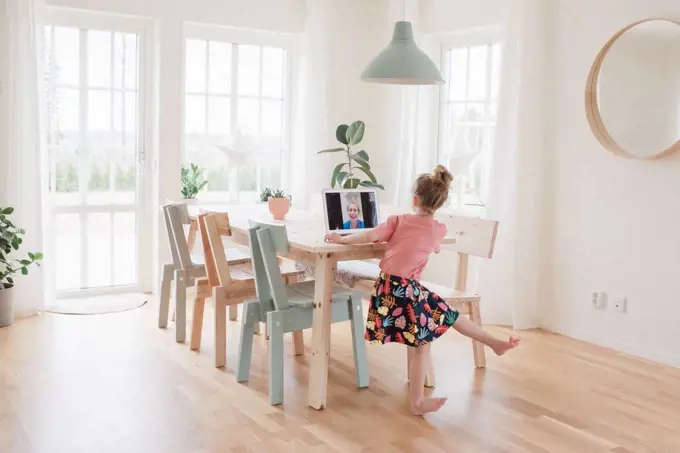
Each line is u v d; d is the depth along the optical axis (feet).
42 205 15.10
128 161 16.75
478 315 11.88
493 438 9.29
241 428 9.43
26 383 10.91
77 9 15.43
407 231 10.07
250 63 17.87
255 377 11.51
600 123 13.53
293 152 18.49
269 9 17.46
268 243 10.37
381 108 18.42
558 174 14.55
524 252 14.83
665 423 9.95
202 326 14.10
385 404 10.45
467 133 16.98
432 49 17.31
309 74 17.70
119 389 10.77
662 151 12.48
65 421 9.50
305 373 11.76
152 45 16.56
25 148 14.62
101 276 16.79
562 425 9.78
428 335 9.93
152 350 12.80
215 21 16.81
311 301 10.68
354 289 11.98
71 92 15.98
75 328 14.08
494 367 12.32
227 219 12.00
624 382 11.68
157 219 16.66
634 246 13.24
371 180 17.97
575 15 14.01
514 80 14.82
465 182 17.11
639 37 12.78
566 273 14.53
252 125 18.06
